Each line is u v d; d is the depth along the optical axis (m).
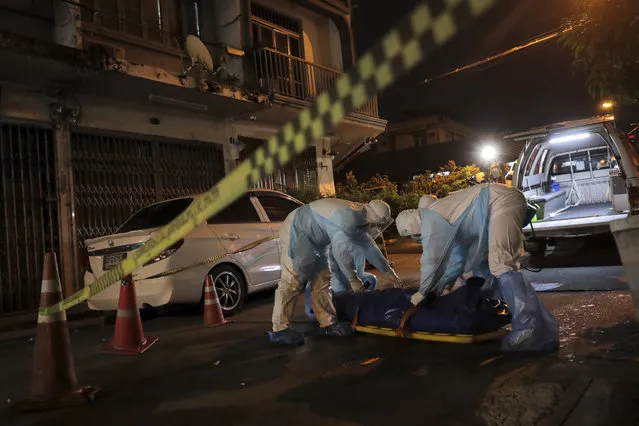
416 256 11.04
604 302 5.02
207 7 11.34
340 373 3.68
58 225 8.38
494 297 4.21
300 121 1.93
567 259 7.94
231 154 11.30
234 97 9.98
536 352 3.68
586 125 7.29
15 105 8.05
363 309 4.79
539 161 9.70
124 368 4.27
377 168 31.17
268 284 7.02
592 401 2.76
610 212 8.03
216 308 5.91
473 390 3.10
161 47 10.19
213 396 3.41
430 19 1.37
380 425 2.74
